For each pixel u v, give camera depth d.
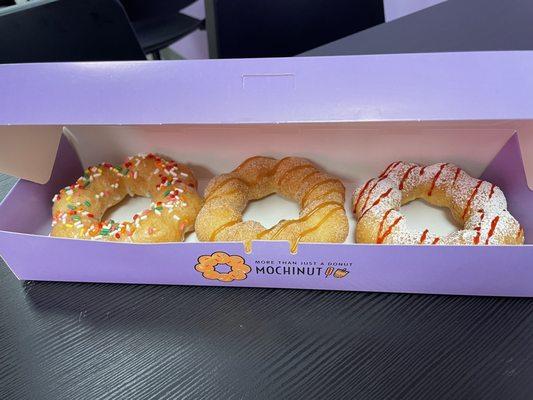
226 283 0.20
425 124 0.23
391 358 0.17
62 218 0.23
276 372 0.17
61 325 0.19
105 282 0.21
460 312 0.19
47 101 0.17
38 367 0.17
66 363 0.17
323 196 0.24
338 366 0.17
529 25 0.30
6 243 0.19
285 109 0.16
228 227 0.23
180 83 0.17
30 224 0.23
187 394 0.16
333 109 0.16
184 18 0.52
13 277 0.21
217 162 0.27
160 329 0.19
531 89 0.16
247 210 0.26
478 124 0.23
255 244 0.18
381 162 0.26
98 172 0.26
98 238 0.22
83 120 0.17
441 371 0.17
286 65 0.17
